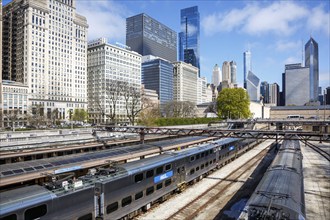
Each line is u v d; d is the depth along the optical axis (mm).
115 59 159750
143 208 19469
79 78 153875
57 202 13000
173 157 23297
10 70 136875
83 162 20688
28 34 127625
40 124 99938
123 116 145750
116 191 16281
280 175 17141
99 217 15055
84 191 14375
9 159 26172
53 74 138750
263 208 11938
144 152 27266
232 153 41562
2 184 15977
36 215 12141
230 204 21594
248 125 84062
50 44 137250
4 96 114125
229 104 94438
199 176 28688
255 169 35500
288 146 31672
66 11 145750
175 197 23125
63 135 40875
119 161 23594
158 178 20734
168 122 71812
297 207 12289
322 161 40469
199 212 19844
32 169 18031
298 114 140750
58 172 18375
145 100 95188
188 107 139125
